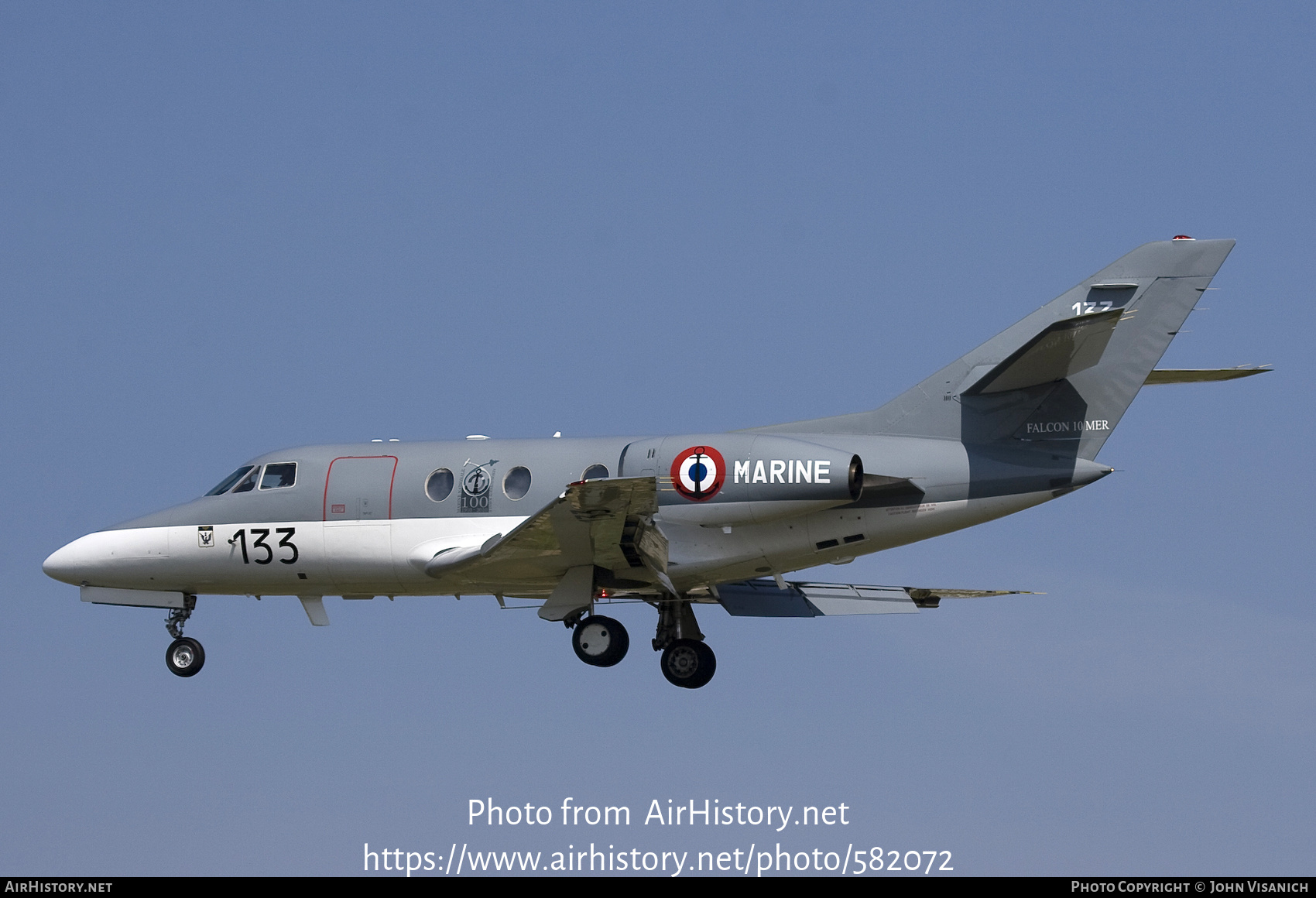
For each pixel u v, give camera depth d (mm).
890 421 73688
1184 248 71625
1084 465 70875
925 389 73438
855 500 70062
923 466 71688
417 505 76688
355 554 77188
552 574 73375
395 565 76812
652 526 65312
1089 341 66500
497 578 74438
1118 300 72000
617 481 61250
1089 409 71250
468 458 76812
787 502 69812
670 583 70250
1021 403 71875
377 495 77188
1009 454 71625
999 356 72938
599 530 66750
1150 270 71812
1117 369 71250
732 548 72000
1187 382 75438
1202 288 71188
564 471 75250
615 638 73938
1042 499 71250
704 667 75625
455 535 75875
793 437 73125
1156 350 71125
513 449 76625
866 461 72188
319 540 77562
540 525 66938
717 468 70562
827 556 72875
